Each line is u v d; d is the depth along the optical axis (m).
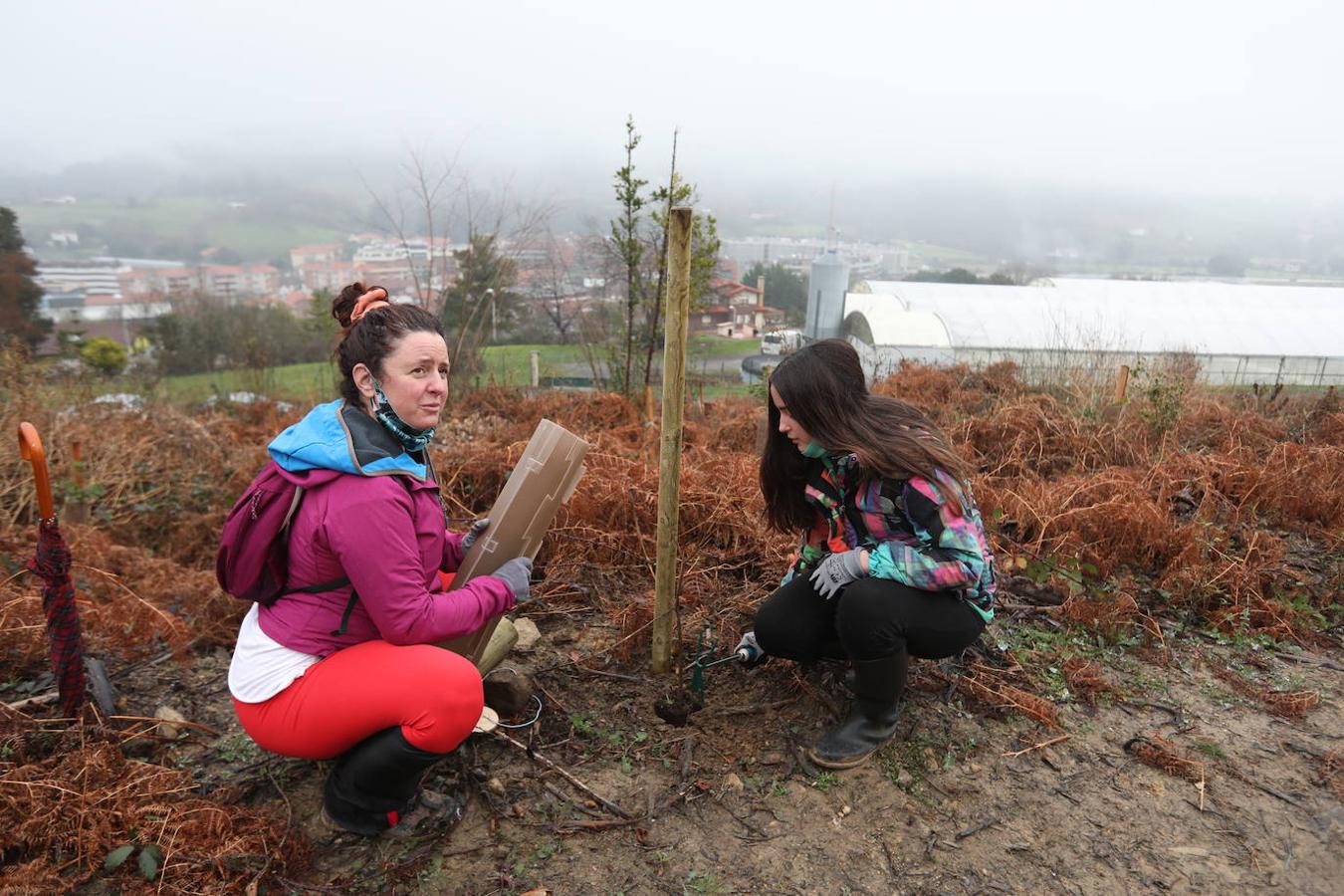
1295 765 2.40
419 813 2.15
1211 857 2.06
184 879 1.90
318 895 1.92
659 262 6.94
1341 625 3.21
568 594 3.30
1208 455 4.75
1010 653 2.91
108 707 2.50
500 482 4.39
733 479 4.00
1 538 3.51
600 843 2.10
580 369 10.16
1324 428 5.46
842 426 2.09
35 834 1.93
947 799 2.25
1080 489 4.04
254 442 6.04
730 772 2.36
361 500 1.74
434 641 1.88
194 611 3.12
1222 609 3.22
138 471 4.68
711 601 3.22
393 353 1.79
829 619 2.46
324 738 1.87
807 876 2.00
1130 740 2.48
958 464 2.12
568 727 2.54
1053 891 1.96
